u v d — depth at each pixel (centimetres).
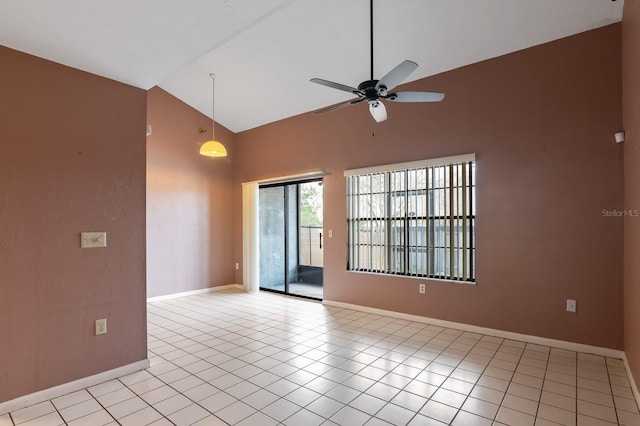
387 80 257
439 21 333
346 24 353
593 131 323
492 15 319
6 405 232
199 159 621
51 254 255
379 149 468
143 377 284
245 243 645
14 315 238
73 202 267
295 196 619
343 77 451
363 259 485
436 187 418
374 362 310
